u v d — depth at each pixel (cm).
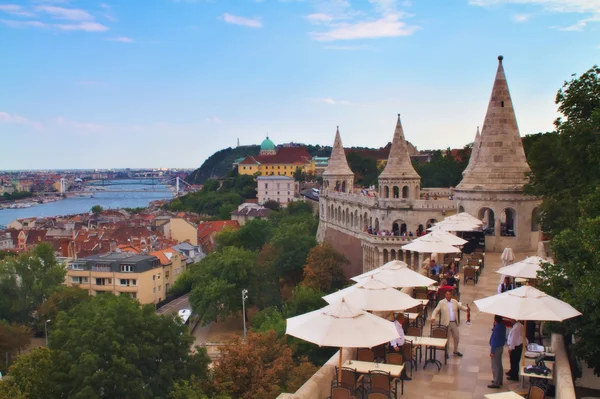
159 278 14450
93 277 13725
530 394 2300
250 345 6781
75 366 6378
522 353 2575
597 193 3403
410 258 10281
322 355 8200
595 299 2602
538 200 6712
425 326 3478
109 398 6581
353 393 2412
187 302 14275
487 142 6956
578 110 4775
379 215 11038
